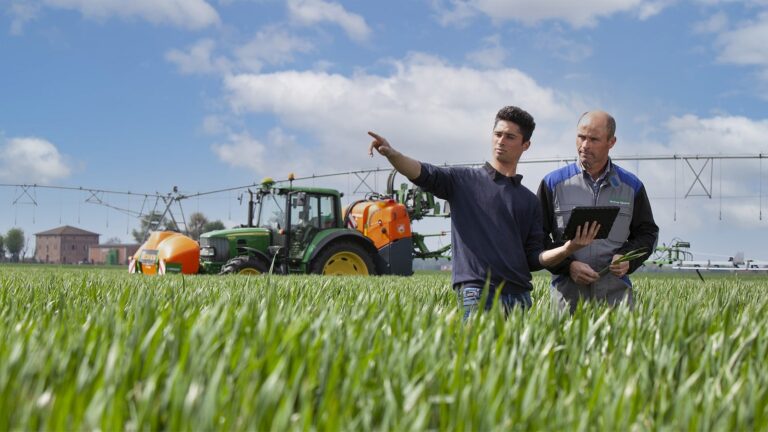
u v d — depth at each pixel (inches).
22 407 69.1
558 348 108.7
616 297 216.5
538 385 86.7
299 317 131.0
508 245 187.8
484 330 115.6
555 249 189.0
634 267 220.2
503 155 189.5
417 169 184.5
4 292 215.5
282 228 666.8
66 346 101.3
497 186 190.1
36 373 86.1
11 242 5885.8
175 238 669.3
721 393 88.5
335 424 67.2
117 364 86.4
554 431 71.1
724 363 105.7
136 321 115.2
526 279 191.0
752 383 86.1
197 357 86.1
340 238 687.7
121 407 68.4
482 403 73.9
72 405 70.9
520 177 194.2
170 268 653.9
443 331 114.7
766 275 1050.7
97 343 100.8
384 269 730.2
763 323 141.3
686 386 84.4
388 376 87.2
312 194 683.4
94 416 64.6
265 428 68.3
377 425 76.3
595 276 202.4
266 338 101.3
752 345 117.8
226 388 77.9
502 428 67.2
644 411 81.4
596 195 216.5
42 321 132.1
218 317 123.0
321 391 85.7
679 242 890.7
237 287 257.3
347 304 179.0
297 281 309.3
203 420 64.9
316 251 660.1
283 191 671.1
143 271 690.2
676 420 76.5
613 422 73.5
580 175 218.7
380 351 100.3
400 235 738.8
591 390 90.0
